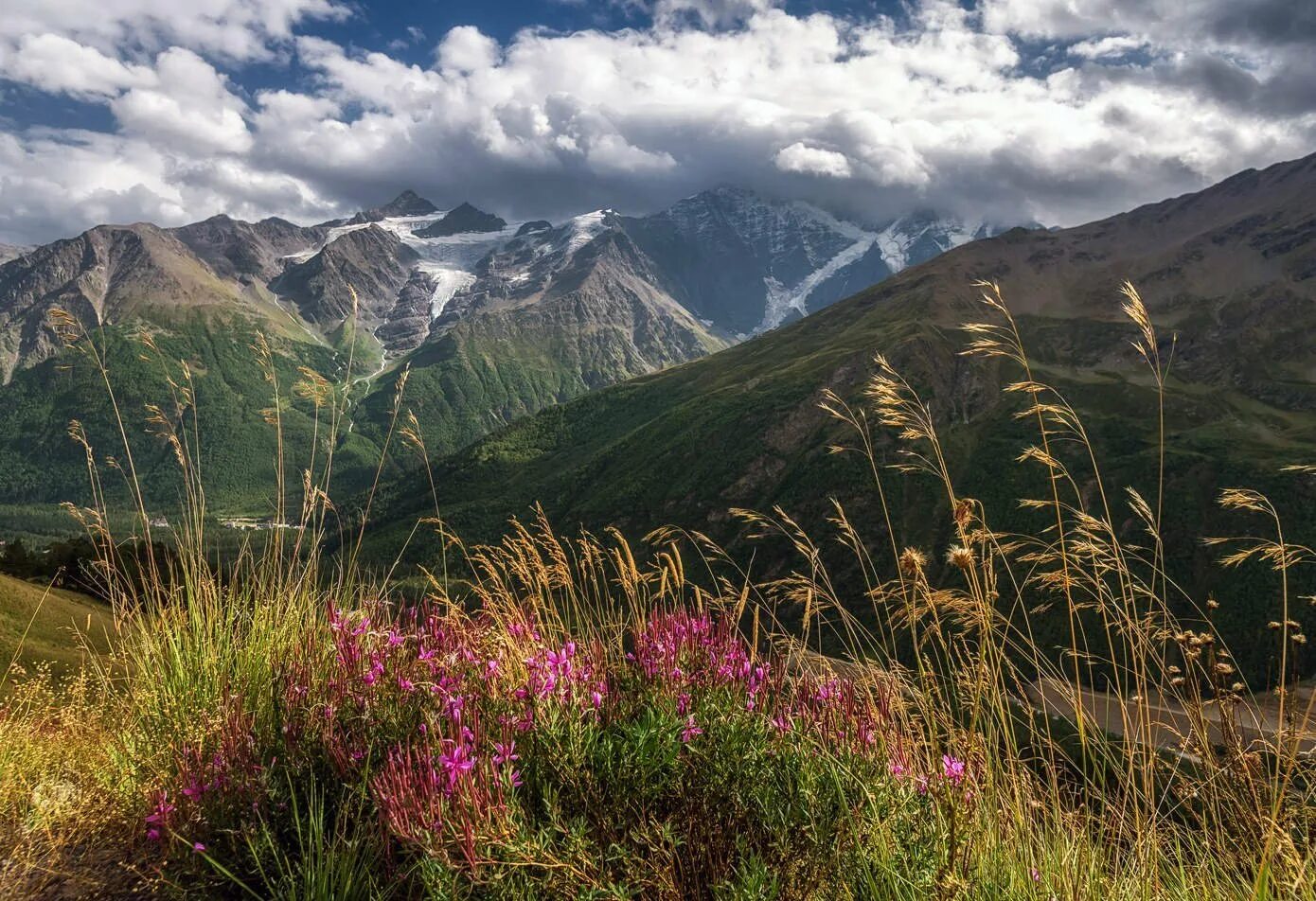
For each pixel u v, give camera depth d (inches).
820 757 123.0
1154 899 120.9
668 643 138.0
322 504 211.3
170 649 183.9
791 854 115.8
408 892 118.8
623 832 115.1
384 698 141.9
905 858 115.5
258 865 119.3
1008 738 130.3
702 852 116.1
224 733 147.6
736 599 149.9
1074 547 143.6
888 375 160.1
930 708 130.6
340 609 170.2
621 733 126.9
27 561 1425.9
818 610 146.0
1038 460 152.2
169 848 132.0
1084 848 125.6
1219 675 131.8
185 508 211.6
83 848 146.6
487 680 136.3
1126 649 136.9
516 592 158.9
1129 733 128.0
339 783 135.7
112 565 196.1
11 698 185.3
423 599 160.6
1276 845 115.6
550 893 105.5
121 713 179.0
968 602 135.7
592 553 156.3
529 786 120.6
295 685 156.7
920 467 150.1
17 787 155.3
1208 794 124.3
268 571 196.5
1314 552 133.4
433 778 109.8
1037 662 140.4
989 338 157.8
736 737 121.9
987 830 124.0
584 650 144.7
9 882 132.3
